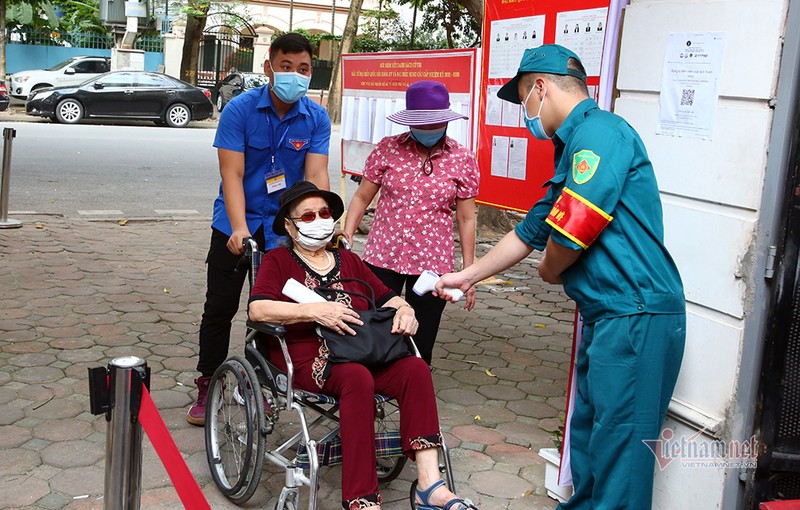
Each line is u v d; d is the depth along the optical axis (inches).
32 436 153.9
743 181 110.7
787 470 113.7
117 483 93.4
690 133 118.3
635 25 126.7
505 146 194.2
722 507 115.4
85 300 245.9
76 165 504.7
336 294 134.4
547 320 257.4
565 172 113.5
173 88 768.3
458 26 659.4
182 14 1122.7
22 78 864.3
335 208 138.0
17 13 1127.0
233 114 152.3
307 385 125.2
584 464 121.1
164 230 357.4
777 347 110.1
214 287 158.6
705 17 114.5
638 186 110.5
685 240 120.1
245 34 1289.4
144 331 221.1
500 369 209.5
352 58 282.2
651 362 110.1
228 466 144.3
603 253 111.0
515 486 145.7
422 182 156.3
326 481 144.6
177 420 165.3
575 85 117.2
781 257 108.2
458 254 335.9
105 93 732.7
